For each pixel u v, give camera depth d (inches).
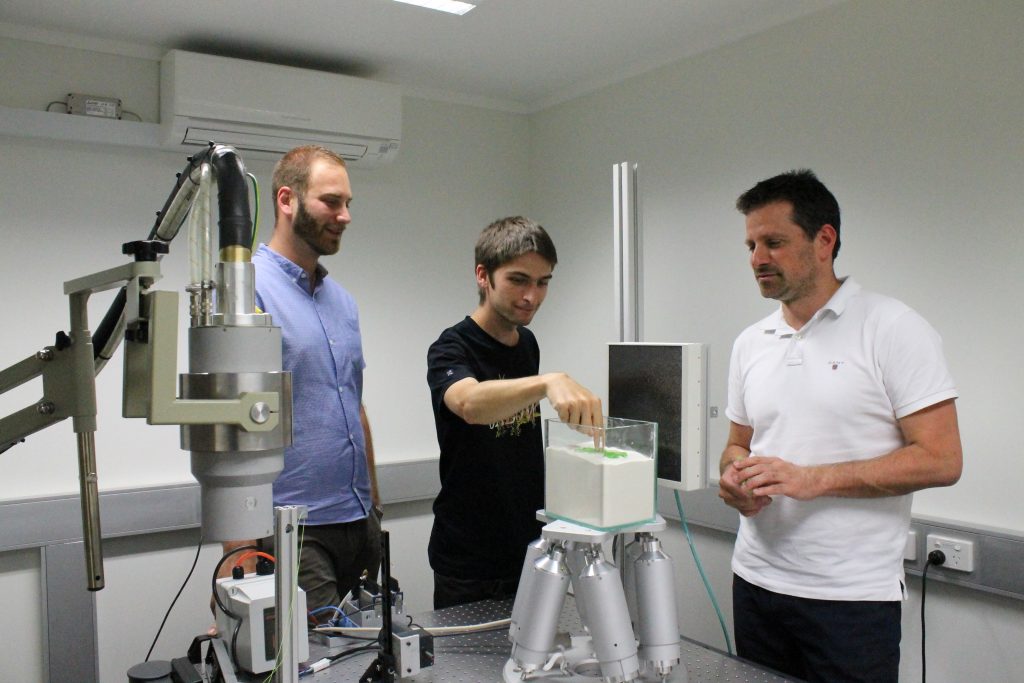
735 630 70.9
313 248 75.2
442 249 142.7
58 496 106.8
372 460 83.1
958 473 59.8
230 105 111.5
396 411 137.8
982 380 85.3
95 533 34.7
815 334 66.6
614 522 43.9
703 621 115.5
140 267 31.5
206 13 102.3
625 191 64.8
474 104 145.2
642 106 126.7
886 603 62.2
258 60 120.5
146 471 114.7
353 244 133.0
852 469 60.5
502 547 69.7
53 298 109.6
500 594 70.0
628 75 128.1
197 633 117.9
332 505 74.4
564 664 48.6
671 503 118.4
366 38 112.5
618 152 131.8
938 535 87.6
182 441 32.2
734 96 111.6
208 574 118.8
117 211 113.9
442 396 64.1
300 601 50.3
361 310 134.0
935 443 59.7
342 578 77.1
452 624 59.3
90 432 34.8
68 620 107.7
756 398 69.9
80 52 110.0
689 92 118.5
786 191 64.9
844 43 97.6
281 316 72.6
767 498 64.4
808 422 65.4
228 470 31.0
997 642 84.3
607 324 135.3
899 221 92.5
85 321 35.0
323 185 72.1
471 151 145.5
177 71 107.8
